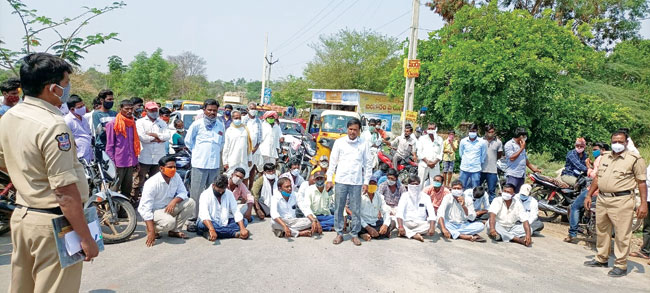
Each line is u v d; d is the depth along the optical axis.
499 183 8.95
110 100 6.73
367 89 34.91
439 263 5.48
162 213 5.56
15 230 2.51
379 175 8.34
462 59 12.85
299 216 6.91
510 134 14.22
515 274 5.29
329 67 35.59
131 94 43.19
